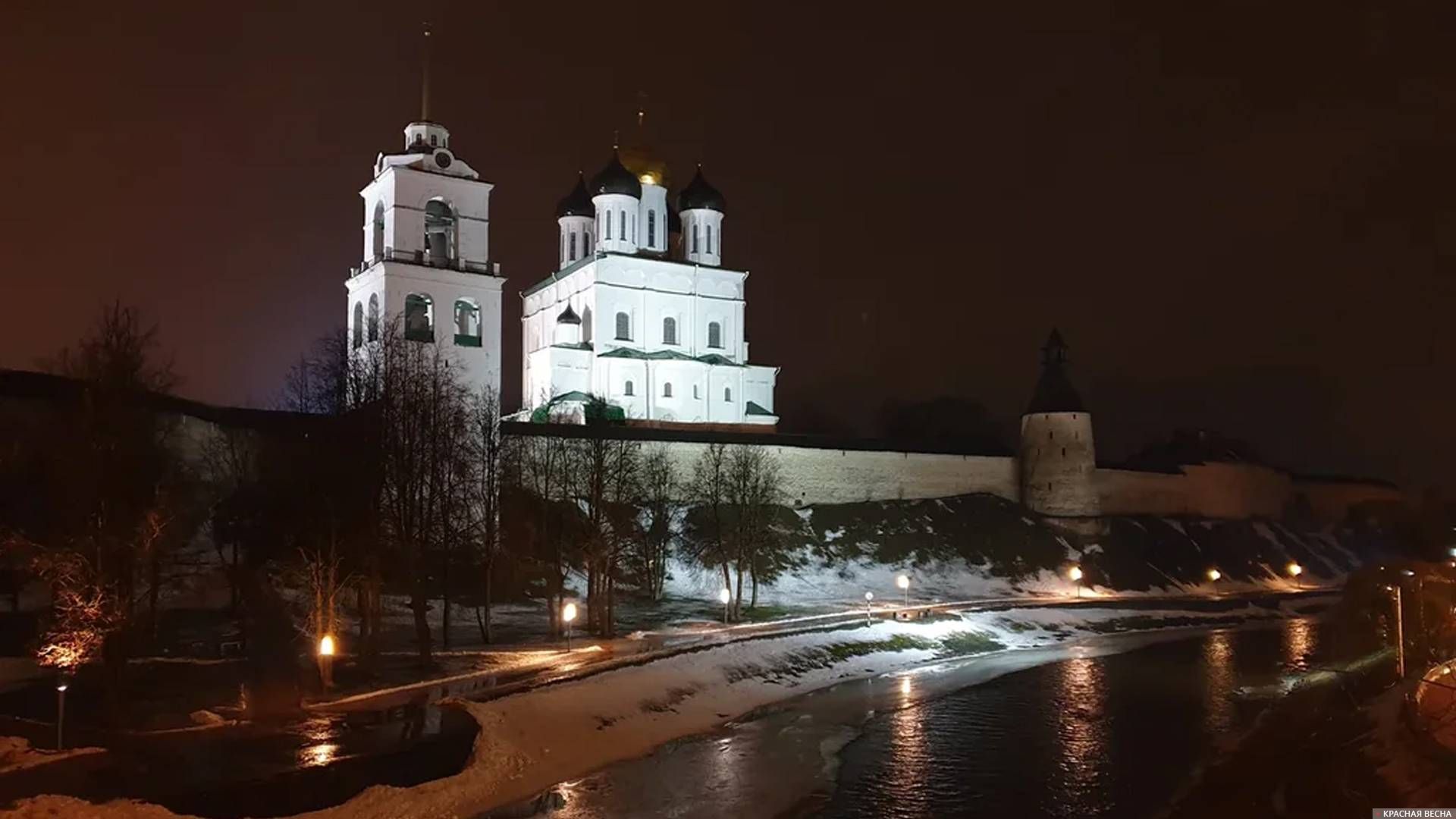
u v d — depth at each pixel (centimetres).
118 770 2381
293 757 2561
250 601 3581
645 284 9006
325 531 3725
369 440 3906
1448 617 4203
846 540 7719
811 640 4916
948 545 8044
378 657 3744
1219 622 6919
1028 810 2581
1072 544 8612
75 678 3181
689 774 2872
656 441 7469
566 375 8625
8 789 2195
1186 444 11075
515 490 6062
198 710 2942
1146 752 3181
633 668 3844
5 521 3247
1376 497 11738
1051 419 9169
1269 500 10800
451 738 2803
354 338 6209
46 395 4262
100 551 2781
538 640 4597
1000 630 5931
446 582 4291
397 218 6291
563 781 2742
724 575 6081
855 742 3322
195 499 4659
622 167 9231
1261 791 2592
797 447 8200
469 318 6662
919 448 8975
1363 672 4034
